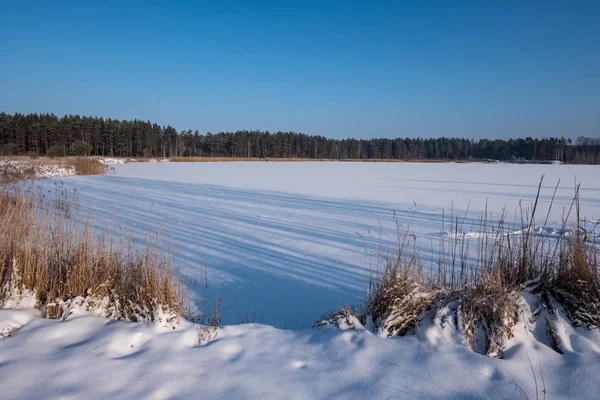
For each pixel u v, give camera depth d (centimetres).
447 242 730
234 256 649
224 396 227
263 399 225
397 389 234
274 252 679
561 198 1562
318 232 857
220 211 1167
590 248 337
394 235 820
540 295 321
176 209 1191
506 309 292
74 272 351
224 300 457
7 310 324
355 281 528
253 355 274
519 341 280
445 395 228
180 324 319
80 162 2842
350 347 280
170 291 336
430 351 269
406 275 333
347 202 1428
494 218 1052
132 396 224
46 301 346
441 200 1494
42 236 394
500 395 226
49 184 1728
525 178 2841
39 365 250
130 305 330
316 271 571
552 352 269
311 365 261
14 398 218
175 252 656
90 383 234
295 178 2770
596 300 294
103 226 811
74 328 304
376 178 2820
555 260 343
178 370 252
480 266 346
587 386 233
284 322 398
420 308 316
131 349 281
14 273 352
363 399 225
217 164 5244
